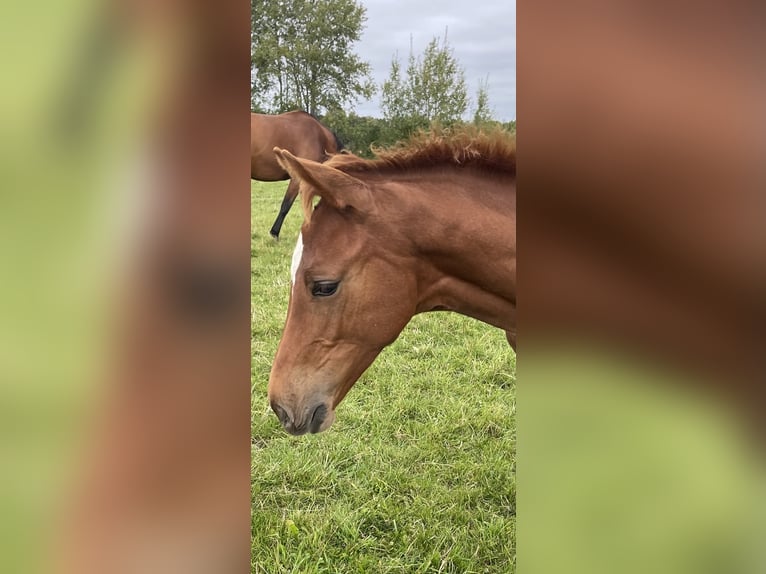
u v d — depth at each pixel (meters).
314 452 3.00
